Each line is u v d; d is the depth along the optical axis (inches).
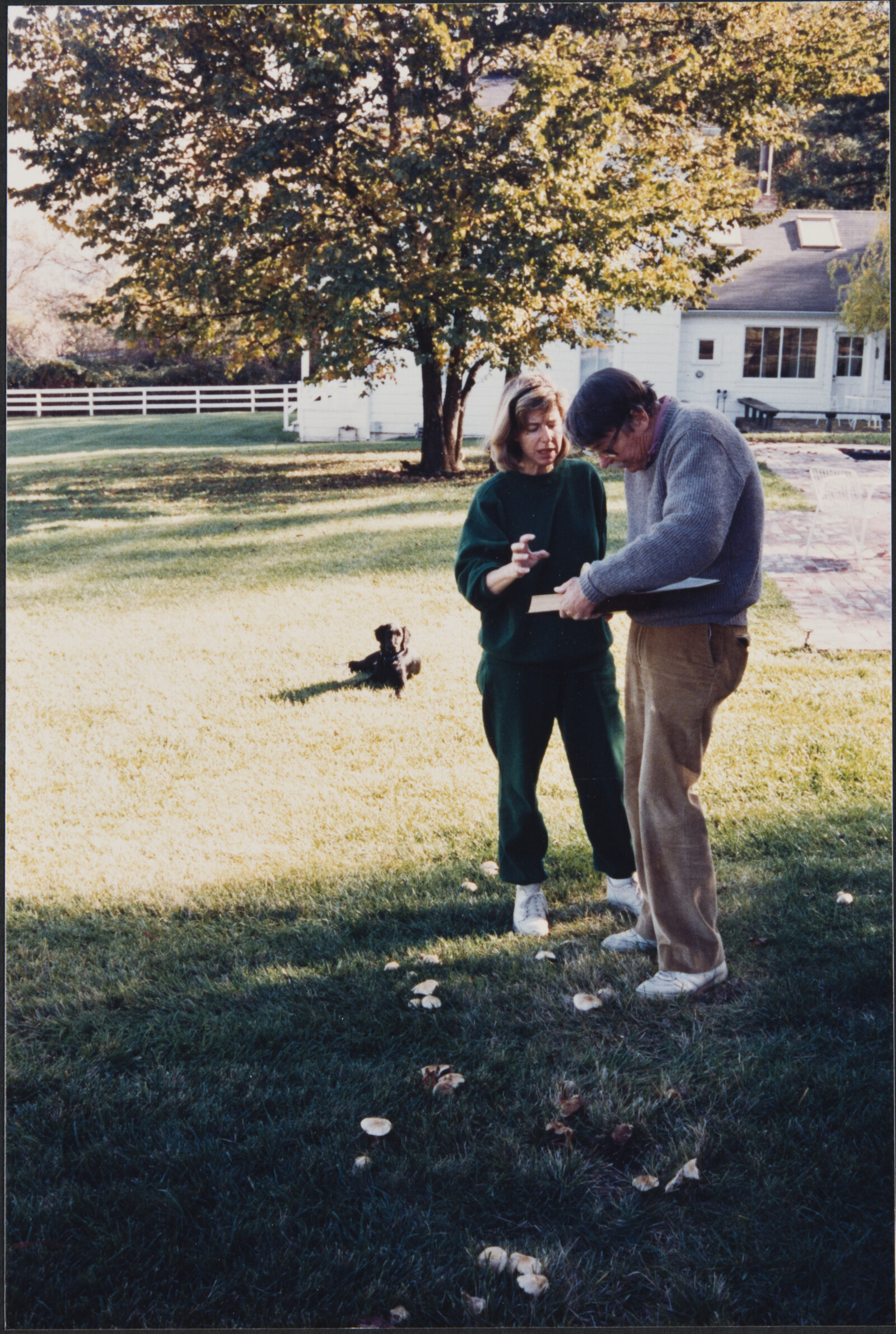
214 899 139.2
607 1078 97.0
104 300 579.8
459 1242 80.0
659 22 525.3
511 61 512.7
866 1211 81.4
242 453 701.3
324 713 217.3
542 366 568.7
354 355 515.5
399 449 697.0
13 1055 105.1
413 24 462.6
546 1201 84.0
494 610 122.7
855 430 770.8
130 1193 85.0
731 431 103.2
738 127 547.2
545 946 122.9
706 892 110.0
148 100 498.3
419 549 380.2
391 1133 91.4
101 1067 102.8
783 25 520.1
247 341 617.3
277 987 115.8
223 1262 78.7
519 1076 98.0
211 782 182.7
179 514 477.4
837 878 136.3
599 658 124.3
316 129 484.4
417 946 124.3
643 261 544.4
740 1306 73.8
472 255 498.3
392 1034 106.6
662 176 551.2
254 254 520.7
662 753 107.3
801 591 303.7
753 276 872.9
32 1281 77.2
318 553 381.1
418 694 228.7
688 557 98.6
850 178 973.8
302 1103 96.1
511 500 122.0
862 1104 92.0
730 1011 107.6
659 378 783.1
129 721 216.4
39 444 801.6
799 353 864.9
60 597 331.0
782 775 172.7
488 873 144.6
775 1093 93.9
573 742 126.0
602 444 105.0
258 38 476.1
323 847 155.5
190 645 272.5
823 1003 107.3
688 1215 82.0
